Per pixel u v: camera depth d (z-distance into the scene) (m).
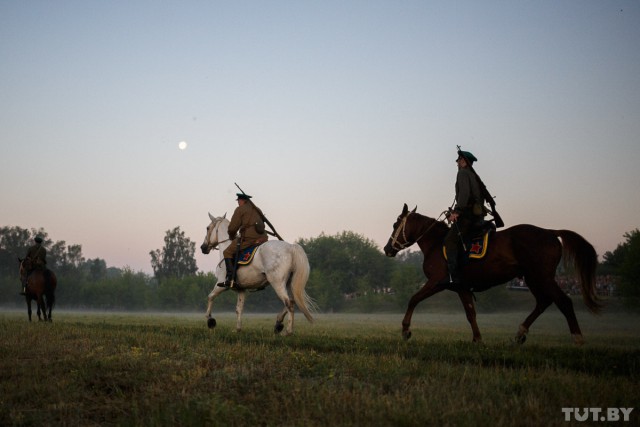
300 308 13.22
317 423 5.43
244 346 10.28
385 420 5.31
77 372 7.68
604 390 6.34
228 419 5.60
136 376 7.45
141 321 25.28
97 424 5.93
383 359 8.40
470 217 10.80
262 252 13.53
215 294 14.87
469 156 11.12
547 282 10.08
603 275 65.69
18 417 5.95
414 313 86.88
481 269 10.55
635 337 17.06
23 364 8.46
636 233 50.47
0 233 186.00
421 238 11.70
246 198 14.08
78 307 125.50
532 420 5.29
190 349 9.66
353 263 122.00
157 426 5.52
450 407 5.66
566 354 9.00
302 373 7.65
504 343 10.89
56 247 192.00
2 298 131.50
